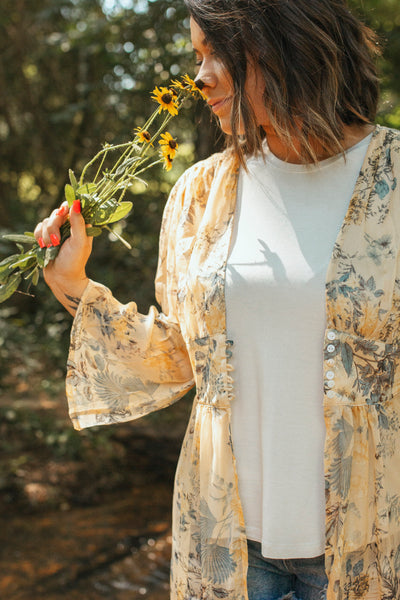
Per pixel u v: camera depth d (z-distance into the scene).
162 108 1.40
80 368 1.42
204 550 1.27
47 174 6.14
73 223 1.34
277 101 1.25
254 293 1.23
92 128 5.29
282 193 1.29
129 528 3.46
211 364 1.28
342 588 1.20
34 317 5.15
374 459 1.21
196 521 1.32
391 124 3.74
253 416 1.25
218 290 1.26
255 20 1.23
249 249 1.27
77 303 1.41
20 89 5.93
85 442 4.28
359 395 1.20
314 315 1.19
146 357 1.42
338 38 1.27
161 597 2.82
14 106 6.02
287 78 1.25
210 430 1.29
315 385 1.21
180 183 1.47
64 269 1.37
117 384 1.43
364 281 1.18
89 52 4.88
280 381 1.21
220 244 1.31
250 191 1.33
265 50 1.23
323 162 1.28
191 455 1.33
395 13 3.97
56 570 3.01
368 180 1.24
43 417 4.33
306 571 1.25
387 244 1.20
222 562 1.26
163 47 4.16
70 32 4.96
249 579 1.28
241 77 1.26
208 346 1.29
